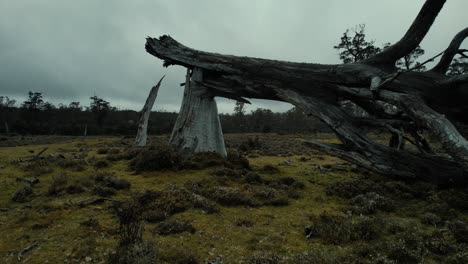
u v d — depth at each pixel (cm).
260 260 675
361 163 1633
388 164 1576
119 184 1354
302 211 1114
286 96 1945
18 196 1181
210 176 1606
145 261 642
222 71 2178
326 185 1557
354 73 1773
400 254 715
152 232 866
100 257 713
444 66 1770
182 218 995
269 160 2559
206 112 2198
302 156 2923
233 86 2150
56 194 1242
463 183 1416
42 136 6025
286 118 10112
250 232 895
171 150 1877
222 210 1099
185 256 700
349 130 1697
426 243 795
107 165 1914
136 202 1095
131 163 1875
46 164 1889
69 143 3997
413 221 1012
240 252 761
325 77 1858
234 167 1875
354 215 1070
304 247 795
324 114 1788
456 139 1248
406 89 1638
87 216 998
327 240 830
